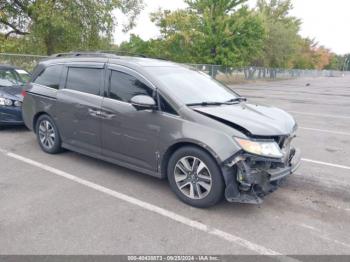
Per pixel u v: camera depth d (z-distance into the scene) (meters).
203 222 3.42
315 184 4.58
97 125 4.55
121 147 4.34
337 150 6.51
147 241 3.03
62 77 5.17
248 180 3.36
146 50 29.98
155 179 4.53
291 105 13.84
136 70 4.23
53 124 5.27
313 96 18.64
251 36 27.78
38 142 5.73
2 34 15.93
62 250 2.85
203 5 27.31
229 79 29.47
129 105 4.19
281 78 45.28
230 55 26.64
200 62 27.12
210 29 26.45
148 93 4.05
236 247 3.00
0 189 4.05
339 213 3.72
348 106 13.98
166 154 3.89
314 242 3.12
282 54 39.12
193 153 3.64
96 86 4.63
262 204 3.88
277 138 3.62
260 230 3.30
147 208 3.69
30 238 3.00
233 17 27.00
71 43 14.88
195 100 4.05
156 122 3.90
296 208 3.81
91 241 3.00
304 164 5.50
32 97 5.56
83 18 14.44
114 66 4.48
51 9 13.50
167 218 3.47
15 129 7.21
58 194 3.96
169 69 4.57
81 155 5.46
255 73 35.38
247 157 3.37
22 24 15.50
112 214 3.52
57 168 4.84
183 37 26.83
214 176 3.52
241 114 3.84
